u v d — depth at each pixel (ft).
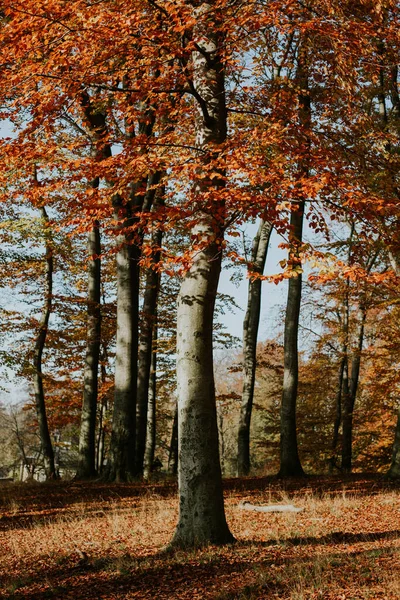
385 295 58.08
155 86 27.61
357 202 24.43
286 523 28.66
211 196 23.30
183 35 25.16
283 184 23.22
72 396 88.17
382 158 31.78
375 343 76.38
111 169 25.90
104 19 24.40
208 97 26.61
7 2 23.61
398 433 45.60
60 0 23.81
